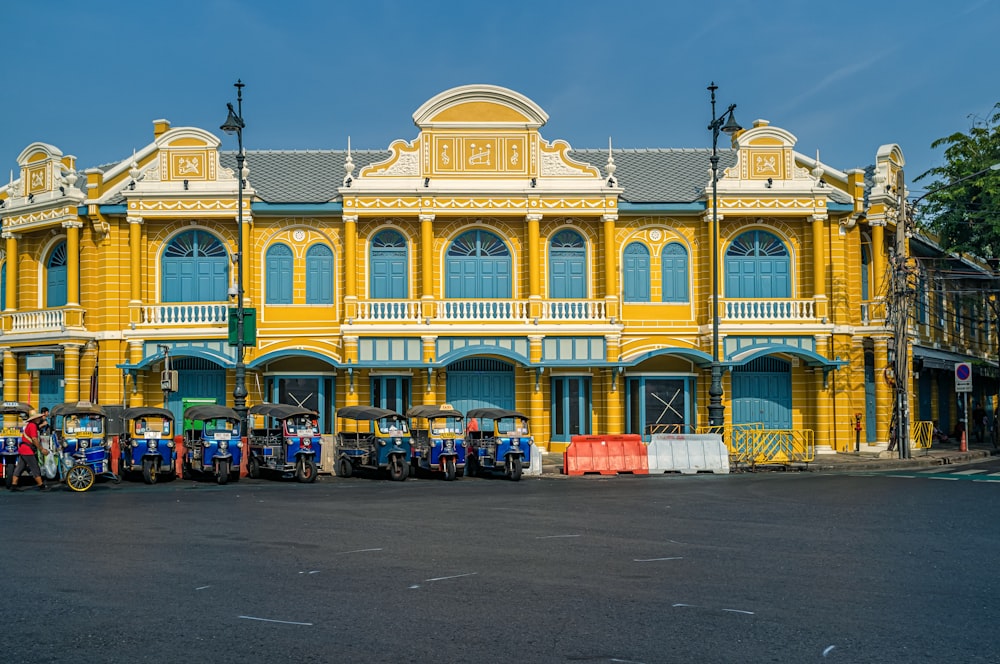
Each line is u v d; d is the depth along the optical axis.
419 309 33.75
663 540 14.70
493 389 34.72
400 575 11.91
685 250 35.31
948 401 46.91
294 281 34.38
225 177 33.72
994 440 40.78
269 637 9.07
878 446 35.09
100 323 33.84
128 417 24.77
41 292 35.72
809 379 34.84
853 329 34.88
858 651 8.65
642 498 20.95
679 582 11.52
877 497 20.84
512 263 34.72
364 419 26.61
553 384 34.66
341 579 11.66
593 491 22.75
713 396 30.27
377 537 15.00
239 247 29.27
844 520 17.05
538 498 21.06
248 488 23.77
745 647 8.75
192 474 26.41
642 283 35.09
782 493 21.88
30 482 24.83
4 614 9.95
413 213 33.81
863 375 34.94
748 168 34.84
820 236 34.50
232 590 11.04
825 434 34.34
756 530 15.80
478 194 33.84
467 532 15.57
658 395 34.94
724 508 18.94
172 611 10.06
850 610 10.15
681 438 28.88
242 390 29.09
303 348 33.59
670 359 34.84
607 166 34.34
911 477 26.22
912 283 33.78
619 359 34.47
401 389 33.81
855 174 35.25
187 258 34.34
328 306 34.34
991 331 51.84
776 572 12.16
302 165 37.44
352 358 33.22
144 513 18.11
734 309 34.41
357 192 33.53
